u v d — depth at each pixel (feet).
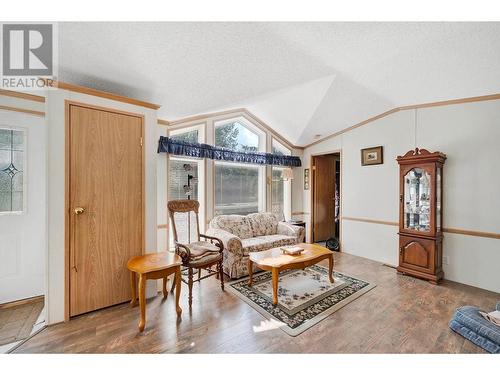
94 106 7.02
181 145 11.30
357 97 10.77
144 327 6.45
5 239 7.64
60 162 6.49
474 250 9.59
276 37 6.42
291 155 16.87
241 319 7.00
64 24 5.06
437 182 9.98
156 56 6.55
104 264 7.32
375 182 12.94
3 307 7.51
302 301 8.13
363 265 12.09
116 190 7.48
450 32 6.39
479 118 9.52
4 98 7.54
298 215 17.39
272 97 11.50
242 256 10.43
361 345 5.85
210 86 8.84
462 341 5.99
